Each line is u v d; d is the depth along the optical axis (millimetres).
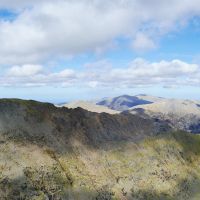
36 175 141875
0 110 162750
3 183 129250
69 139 180375
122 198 165750
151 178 191125
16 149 148500
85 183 158500
